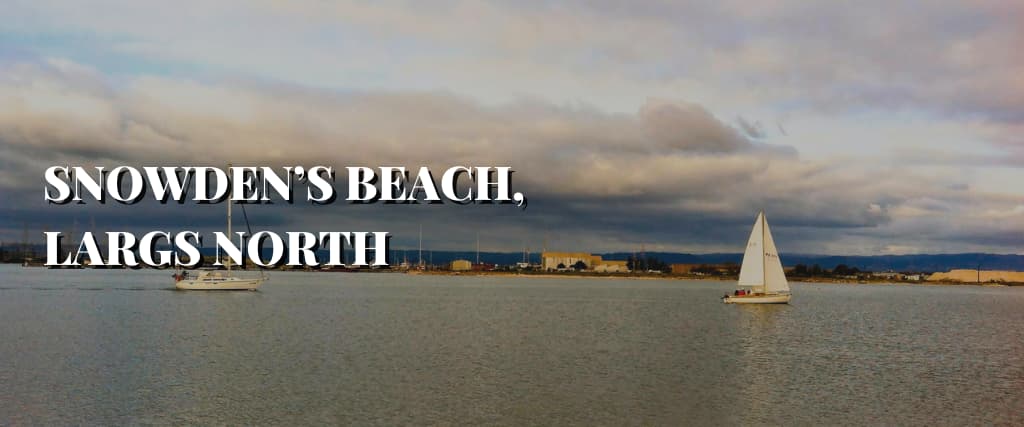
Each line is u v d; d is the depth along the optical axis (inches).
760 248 5290.4
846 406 1887.3
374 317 4229.8
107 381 2066.9
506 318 4311.0
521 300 6446.9
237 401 1838.1
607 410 1802.4
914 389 2114.9
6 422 1640.0
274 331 3351.4
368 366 2352.4
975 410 1868.8
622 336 3356.3
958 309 6343.5
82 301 5167.3
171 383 2042.3
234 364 2364.7
